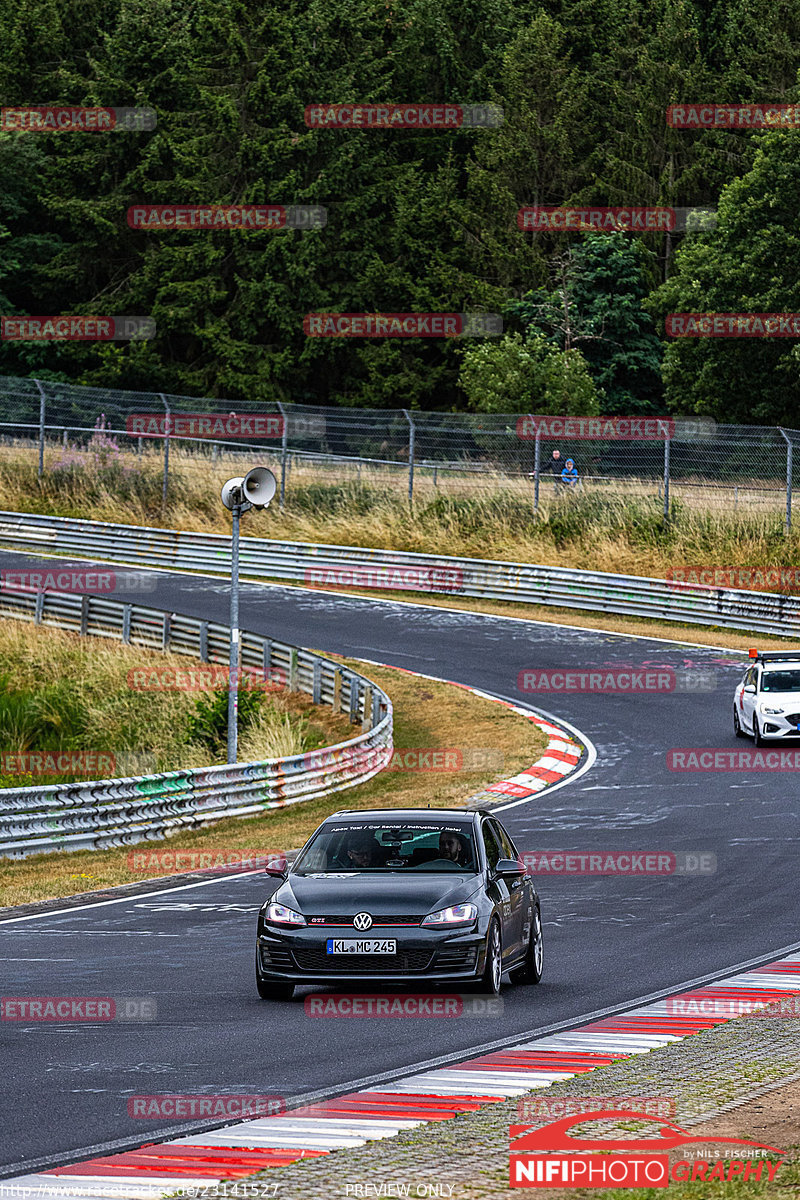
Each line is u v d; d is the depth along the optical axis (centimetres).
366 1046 3597
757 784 9481
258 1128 2748
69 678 13212
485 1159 2505
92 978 4597
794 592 16188
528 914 4669
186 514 19662
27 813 7719
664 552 17200
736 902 6156
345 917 4209
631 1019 3928
